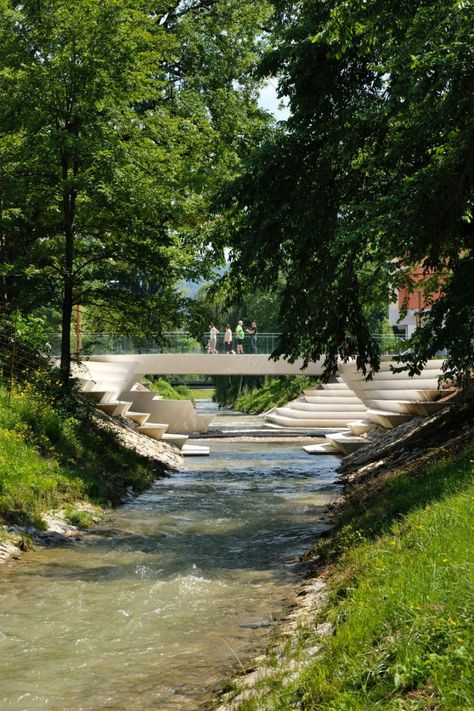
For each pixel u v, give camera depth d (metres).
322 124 16.83
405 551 8.11
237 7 33.59
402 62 12.91
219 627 8.55
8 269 22.94
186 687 6.73
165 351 47.00
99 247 24.92
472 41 12.35
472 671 4.76
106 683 6.85
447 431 19.44
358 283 19.20
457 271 15.55
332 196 16.89
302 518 16.97
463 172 13.27
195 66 32.84
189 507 18.78
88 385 32.34
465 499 9.49
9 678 6.96
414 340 17.56
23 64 21.45
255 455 35.34
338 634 6.34
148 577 11.01
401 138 14.84
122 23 22.44
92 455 20.91
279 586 10.42
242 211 18.17
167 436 37.22
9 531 13.16
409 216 13.43
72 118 22.66
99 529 15.23
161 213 23.16
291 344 18.98
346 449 34.28
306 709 5.21
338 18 13.92
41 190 23.16
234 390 85.12
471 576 6.30
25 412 19.08
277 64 17.97
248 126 30.95
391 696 4.89
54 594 9.95
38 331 23.86
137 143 23.95
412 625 5.69
